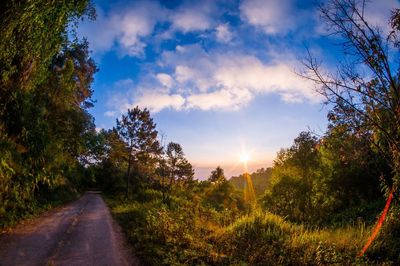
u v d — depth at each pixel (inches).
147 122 1771.7
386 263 377.7
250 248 482.6
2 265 321.7
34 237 473.4
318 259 400.5
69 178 1865.2
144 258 376.2
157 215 721.0
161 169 1501.0
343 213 1002.7
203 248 460.4
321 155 1411.2
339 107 334.0
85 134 1267.2
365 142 354.9
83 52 1230.3
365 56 314.7
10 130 658.2
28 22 456.1
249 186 3125.0
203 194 2508.6
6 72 494.3
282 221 694.5
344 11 313.9
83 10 607.8
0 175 605.0
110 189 2440.9
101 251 410.9
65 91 1040.2
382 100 318.3
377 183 1039.6
